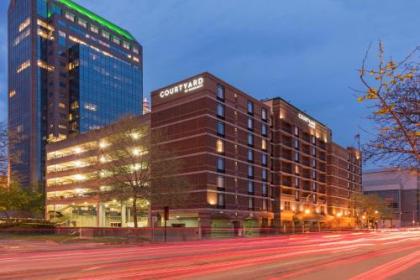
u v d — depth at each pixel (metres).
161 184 47.66
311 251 28.81
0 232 51.75
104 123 152.25
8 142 32.28
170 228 49.09
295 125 86.75
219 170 63.00
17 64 154.00
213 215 60.44
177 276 15.03
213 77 64.19
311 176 91.25
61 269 17.33
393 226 140.88
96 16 164.50
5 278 14.73
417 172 8.55
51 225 54.38
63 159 93.38
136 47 172.25
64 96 149.12
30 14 150.75
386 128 7.50
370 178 155.62
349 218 108.62
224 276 15.09
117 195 47.47
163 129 66.50
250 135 71.62
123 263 19.69
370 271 16.78
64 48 151.75
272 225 76.06
